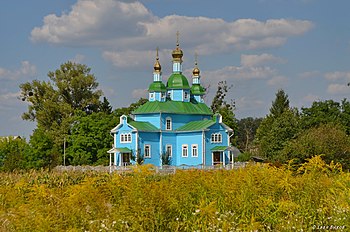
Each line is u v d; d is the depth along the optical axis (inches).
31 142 2556.6
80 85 4507.9
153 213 446.9
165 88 3422.7
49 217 427.2
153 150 3243.1
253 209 493.7
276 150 2723.9
